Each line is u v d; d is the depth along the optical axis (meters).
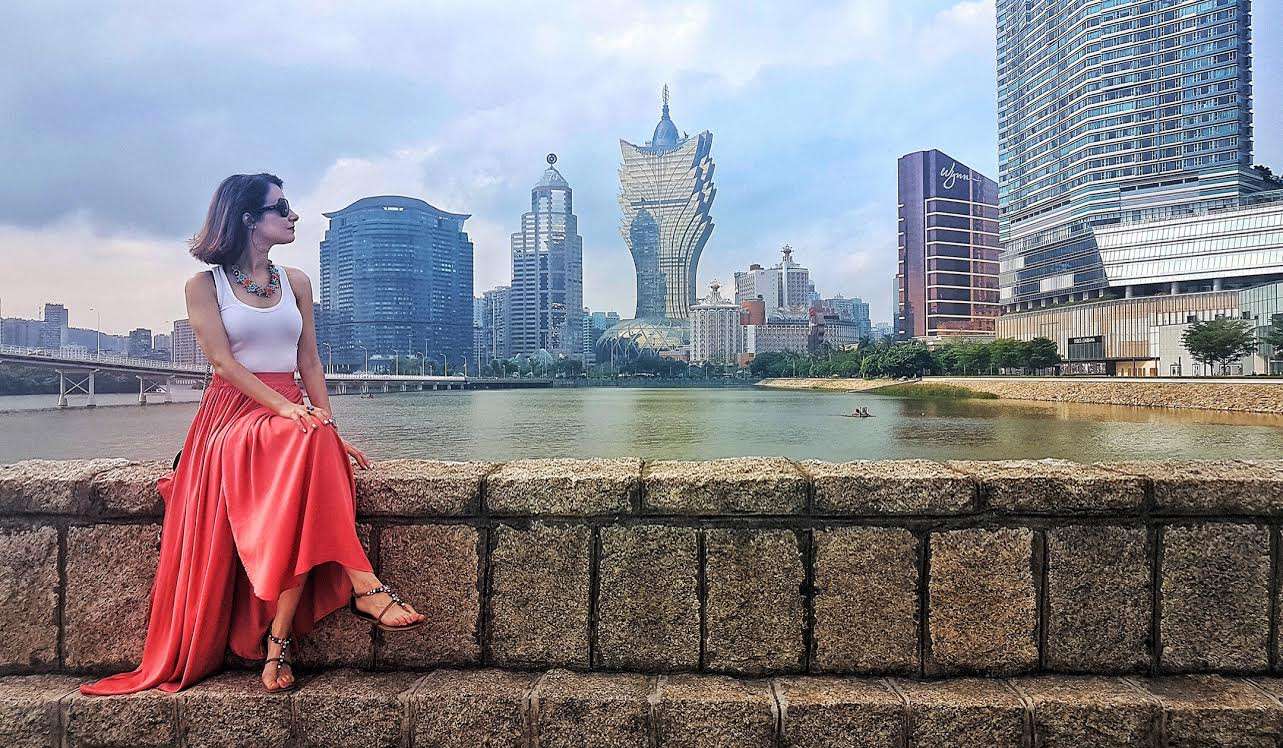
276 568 2.62
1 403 116.62
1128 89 154.88
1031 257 175.00
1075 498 2.88
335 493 2.80
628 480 2.94
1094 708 2.67
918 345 168.00
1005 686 2.82
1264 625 2.88
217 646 2.84
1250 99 149.75
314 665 3.02
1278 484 2.88
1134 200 155.12
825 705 2.67
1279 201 139.75
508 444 56.06
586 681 2.84
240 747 2.71
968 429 65.00
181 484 2.96
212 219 3.22
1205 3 148.50
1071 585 2.90
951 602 2.91
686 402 126.44
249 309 3.14
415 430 67.62
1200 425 64.19
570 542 2.96
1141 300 132.25
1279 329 84.62
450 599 3.00
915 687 2.81
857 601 2.92
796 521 2.93
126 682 2.83
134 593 3.03
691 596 2.94
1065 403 103.56
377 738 2.72
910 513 2.89
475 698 2.72
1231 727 2.63
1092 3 158.00
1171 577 2.89
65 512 3.05
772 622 2.92
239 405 3.05
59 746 2.73
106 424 71.94
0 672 3.04
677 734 2.69
